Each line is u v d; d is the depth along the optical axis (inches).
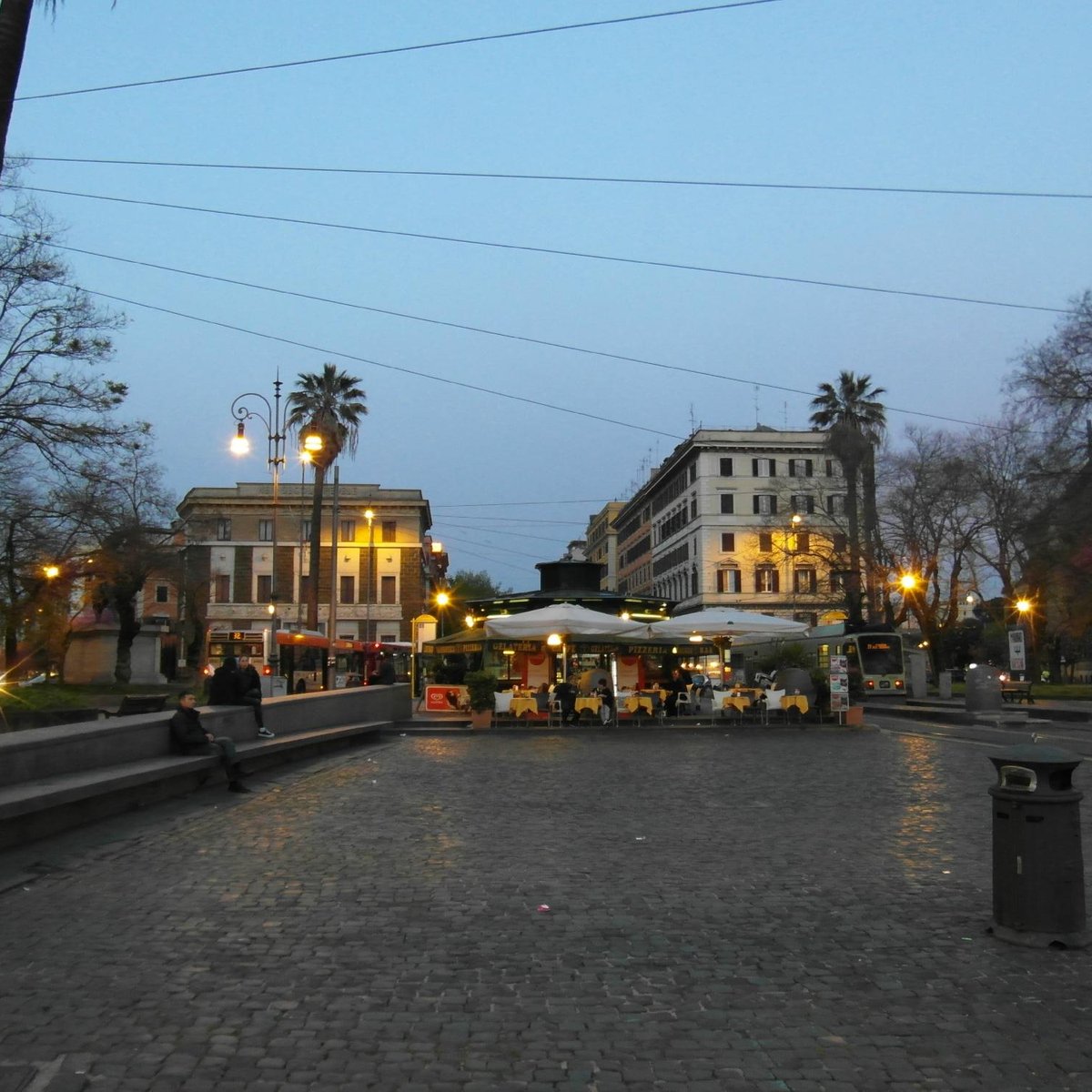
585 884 355.6
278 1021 222.8
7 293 1047.0
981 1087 189.3
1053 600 1825.8
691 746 922.1
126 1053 204.2
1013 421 1617.9
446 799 568.7
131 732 517.7
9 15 566.6
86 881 357.7
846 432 2368.4
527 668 1440.7
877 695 2031.3
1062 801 278.8
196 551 2854.3
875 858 398.9
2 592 1414.9
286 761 754.2
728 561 3686.0
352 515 3368.6
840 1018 225.0
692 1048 208.2
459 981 250.4
